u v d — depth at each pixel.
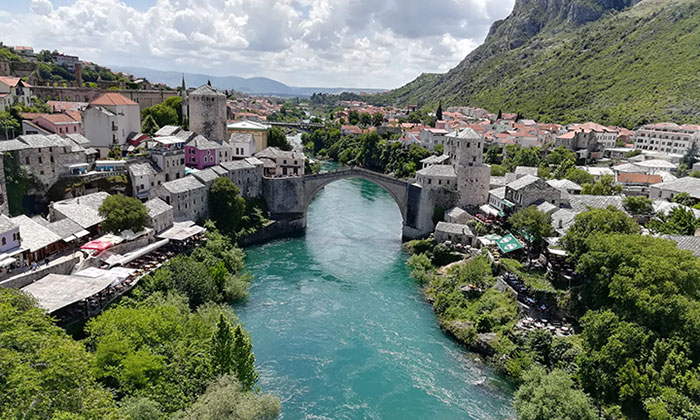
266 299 74.56
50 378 29.62
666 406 42.56
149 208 78.44
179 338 48.38
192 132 124.06
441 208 105.12
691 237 65.50
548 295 63.97
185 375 42.72
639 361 47.41
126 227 71.38
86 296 50.50
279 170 130.88
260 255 95.50
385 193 160.75
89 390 32.78
